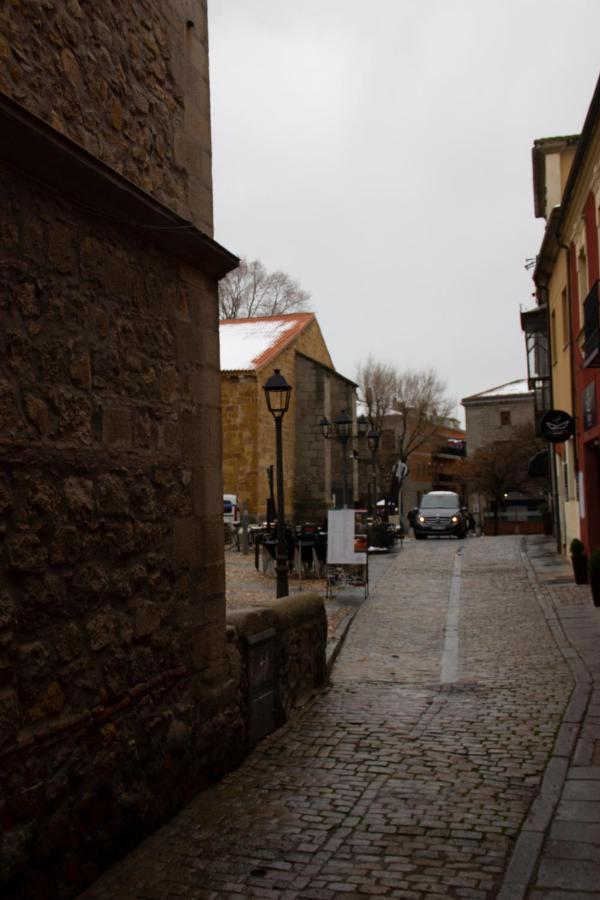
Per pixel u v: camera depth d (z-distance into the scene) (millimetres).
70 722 4281
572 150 22531
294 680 8008
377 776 6078
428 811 5363
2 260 3914
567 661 9977
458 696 8578
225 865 4633
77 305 4543
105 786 4590
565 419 19281
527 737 6969
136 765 4938
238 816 5348
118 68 5207
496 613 14695
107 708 4656
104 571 4711
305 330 40500
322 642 9055
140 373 5234
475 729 7262
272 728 7258
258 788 5875
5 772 3787
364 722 7586
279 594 13594
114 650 4770
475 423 73312
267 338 38000
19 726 3902
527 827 4996
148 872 4566
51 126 4133
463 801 5527
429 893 4250
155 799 5141
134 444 5121
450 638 12531
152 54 5688
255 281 64438
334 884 4371
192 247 5855
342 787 5855
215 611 6125
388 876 4453
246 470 33812
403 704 8273
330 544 16969
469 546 29891
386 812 5359
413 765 6312
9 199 3982
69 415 4418
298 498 38125
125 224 5027
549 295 23594
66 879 4211
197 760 5746
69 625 4344
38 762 4031
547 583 17922
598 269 15148
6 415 3889
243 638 6656
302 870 4551
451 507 36938
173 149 5949
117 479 4898
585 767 6047
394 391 59312
